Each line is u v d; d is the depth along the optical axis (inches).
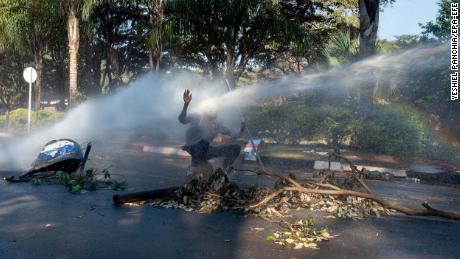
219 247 179.6
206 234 198.1
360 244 188.4
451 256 176.7
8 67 1651.1
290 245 183.6
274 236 195.0
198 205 249.6
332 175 285.1
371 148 562.9
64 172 319.0
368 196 231.5
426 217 243.0
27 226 206.2
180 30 727.1
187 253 171.8
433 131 587.5
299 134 634.8
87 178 327.6
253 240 189.9
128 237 191.8
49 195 276.7
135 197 258.5
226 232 201.8
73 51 986.1
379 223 226.4
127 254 169.8
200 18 722.2
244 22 705.6
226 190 259.1
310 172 429.7
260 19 701.9
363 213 243.9
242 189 270.8
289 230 206.4
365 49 617.3
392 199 305.3
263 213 236.2
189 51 916.0
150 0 893.8
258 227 211.3
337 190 243.1
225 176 263.3
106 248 176.4
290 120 635.5
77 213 232.4
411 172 424.5
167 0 741.9
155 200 264.2
